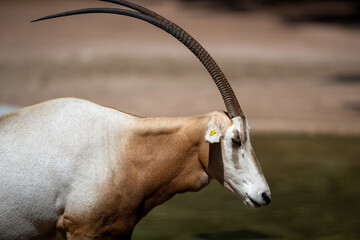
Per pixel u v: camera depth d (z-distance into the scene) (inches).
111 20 3393.2
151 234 723.4
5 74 2283.5
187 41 538.0
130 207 516.4
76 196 495.8
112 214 508.7
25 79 2235.5
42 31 3080.7
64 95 2049.7
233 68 2389.3
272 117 1721.2
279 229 743.7
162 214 820.6
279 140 1429.6
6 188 485.7
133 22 3341.5
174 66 2393.0
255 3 4281.5
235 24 3420.3
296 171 1073.5
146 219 795.4
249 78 2287.2
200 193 946.1
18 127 504.1
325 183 983.6
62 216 499.8
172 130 518.0
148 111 1823.3
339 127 1605.6
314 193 919.0
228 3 4242.1
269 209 839.1
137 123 524.1
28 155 492.7
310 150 1295.5
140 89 2113.7
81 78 2253.9
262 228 748.6
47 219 497.0
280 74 2363.4
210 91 2097.7
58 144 498.3
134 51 2596.0
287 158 1200.2
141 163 518.3
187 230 740.0
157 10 3826.3
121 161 513.7
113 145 514.3
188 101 1952.5
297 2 4382.4
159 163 518.3
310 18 3796.8
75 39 2871.6
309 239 700.7
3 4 3944.4
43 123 506.0
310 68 2479.1
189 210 841.5
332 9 4153.5
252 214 815.7
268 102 1921.8
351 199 885.8
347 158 1205.7
